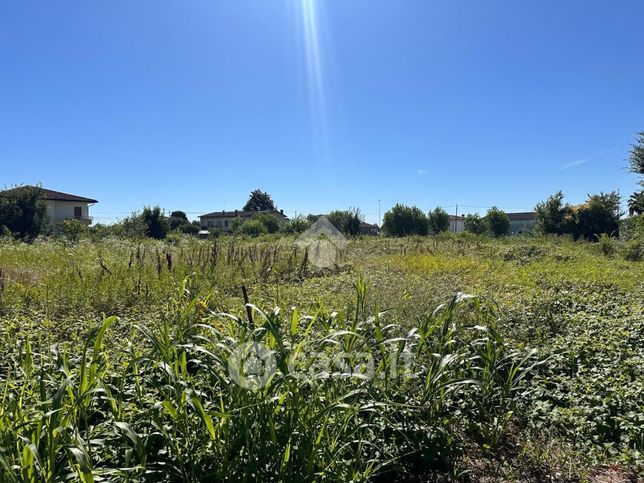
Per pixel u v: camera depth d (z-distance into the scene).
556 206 30.95
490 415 3.13
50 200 39.75
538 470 2.65
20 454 1.70
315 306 5.56
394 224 35.53
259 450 2.04
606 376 3.74
